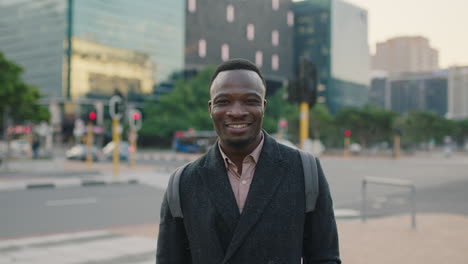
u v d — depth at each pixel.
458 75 136.75
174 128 52.03
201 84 56.47
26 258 5.64
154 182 15.64
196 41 75.38
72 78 59.75
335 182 16.58
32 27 65.50
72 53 59.72
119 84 64.31
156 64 69.19
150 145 60.91
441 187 14.96
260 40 83.12
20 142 38.66
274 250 1.39
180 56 72.44
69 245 6.37
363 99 102.69
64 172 19.97
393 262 5.18
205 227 1.43
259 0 83.25
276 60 85.44
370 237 6.55
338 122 50.69
